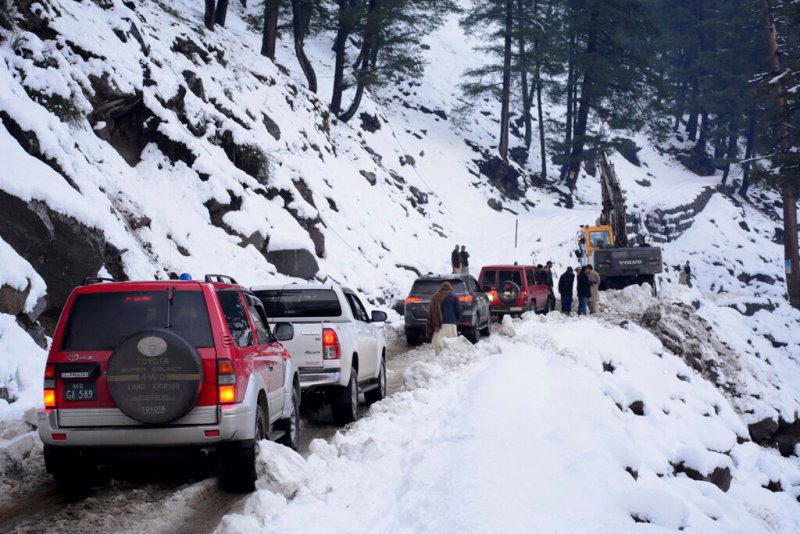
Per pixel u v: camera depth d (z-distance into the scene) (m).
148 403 6.50
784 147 53.12
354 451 8.28
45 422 6.67
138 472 7.79
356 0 48.44
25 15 19.33
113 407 6.63
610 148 68.44
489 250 47.19
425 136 63.69
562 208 67.88
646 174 90.44
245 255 22.53
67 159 15.88
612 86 68.19
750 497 16.41
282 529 5.68
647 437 14.13
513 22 70.50
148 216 19.39
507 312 27.50
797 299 52.91
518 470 7.43
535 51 69.19
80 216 13.94
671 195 78.12
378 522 6.01
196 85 27.47
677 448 14.67
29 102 16.56
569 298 29.27
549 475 7.67
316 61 56.56
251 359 7.30
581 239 38.47
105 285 6.93
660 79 68.56
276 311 10.95
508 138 73.94
